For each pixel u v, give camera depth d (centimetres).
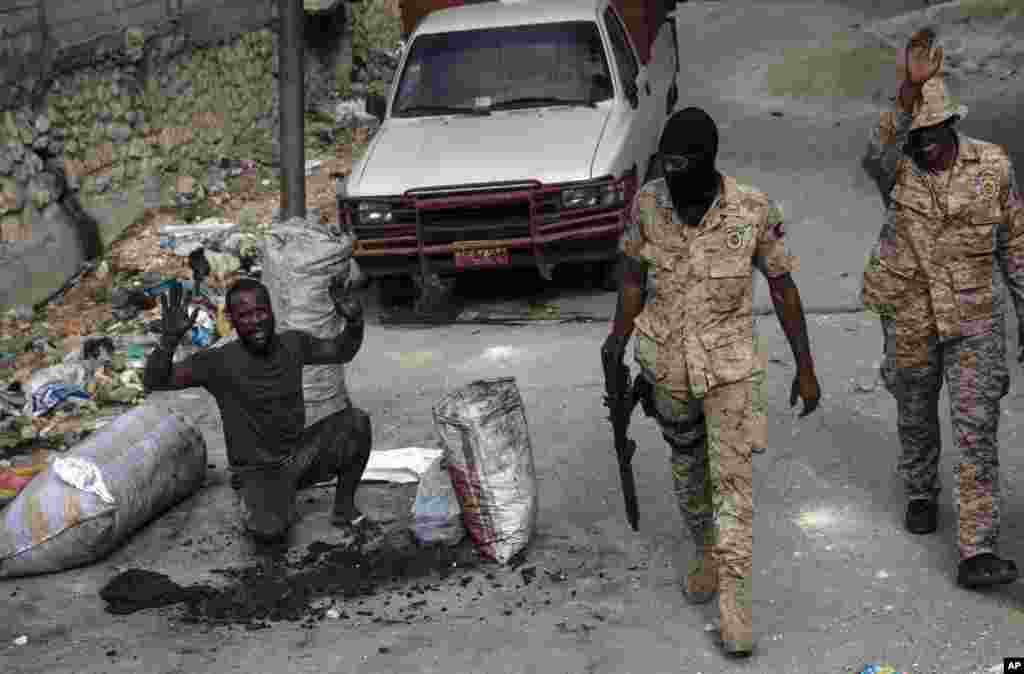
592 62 1262
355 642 634
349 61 2019
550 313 1163
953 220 626
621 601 665
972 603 633
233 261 1278
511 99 1249
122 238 1398
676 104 1895
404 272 1158
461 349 1088
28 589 719
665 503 782
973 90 1814
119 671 616
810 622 629
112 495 732
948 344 636
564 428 905
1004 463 789
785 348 1012
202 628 664
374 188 1138
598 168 1117
